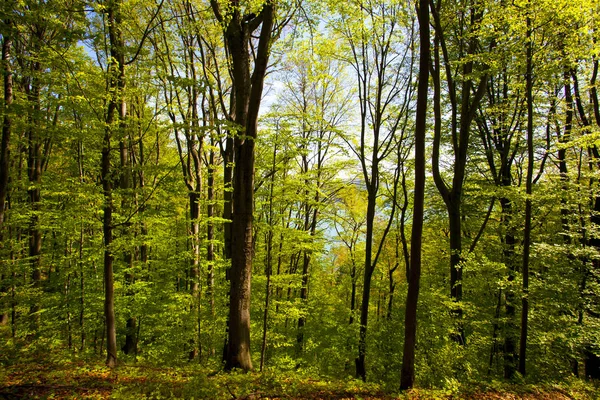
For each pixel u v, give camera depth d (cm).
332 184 1778
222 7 752
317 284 2025
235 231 802
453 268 1068
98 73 726
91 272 1207
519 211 1129
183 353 1116
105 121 737
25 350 846
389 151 1322
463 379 840
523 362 902
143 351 1190
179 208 1698
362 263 1905
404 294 1339
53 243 1451
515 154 1323
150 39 1052
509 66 1017
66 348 1037
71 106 733
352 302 1773
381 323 1308
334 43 1223
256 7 751
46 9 623
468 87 1115
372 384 755
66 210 905
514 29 867
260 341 1191
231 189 1040
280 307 1255
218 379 680
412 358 701
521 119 1156
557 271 978
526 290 880
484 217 1387
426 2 620
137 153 1653
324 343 1455
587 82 1224
